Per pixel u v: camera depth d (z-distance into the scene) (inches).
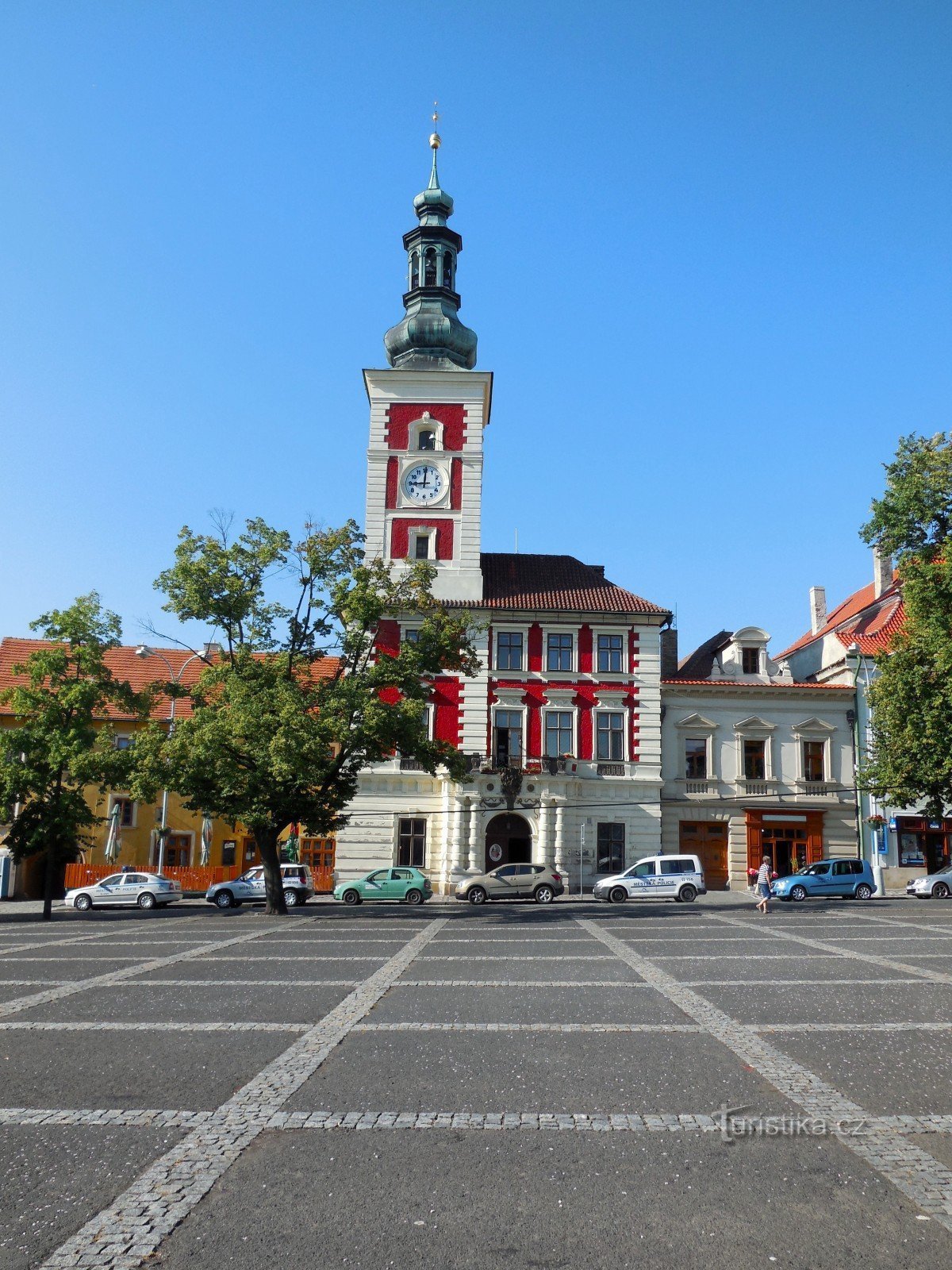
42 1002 568.1
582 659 1873.8
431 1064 416.8
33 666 1510.8
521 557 2076.8
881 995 592.7
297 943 892.0
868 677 1923.0
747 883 1836.9
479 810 1766.7
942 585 1278.3
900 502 1330.0
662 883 1584.6
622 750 1846.7
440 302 2100.1
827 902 1480.1
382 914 1299.2
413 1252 240.1
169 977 667.4
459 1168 292.7
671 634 2142.0
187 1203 267.3
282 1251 240.1
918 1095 368.5
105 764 1428.4
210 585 1334.9
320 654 1402.6
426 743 1312.7
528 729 1839.3
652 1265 233.8
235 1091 373.4
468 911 1333.7
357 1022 504.1
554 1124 334.0
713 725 1886.1
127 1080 390.6
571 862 1775.3
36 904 1731.1
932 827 1873.8
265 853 1338.6
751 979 652.7
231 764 1250.6
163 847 1802.4
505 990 609.3
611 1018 519.2
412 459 1957.4
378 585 1400.1
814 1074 399.9
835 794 1879.9
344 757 1316.4
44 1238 245.8
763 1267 233.1
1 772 1461.6
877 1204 267.6
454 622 1393.9
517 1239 247.0
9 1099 364.2
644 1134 324.2
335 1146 311.6
